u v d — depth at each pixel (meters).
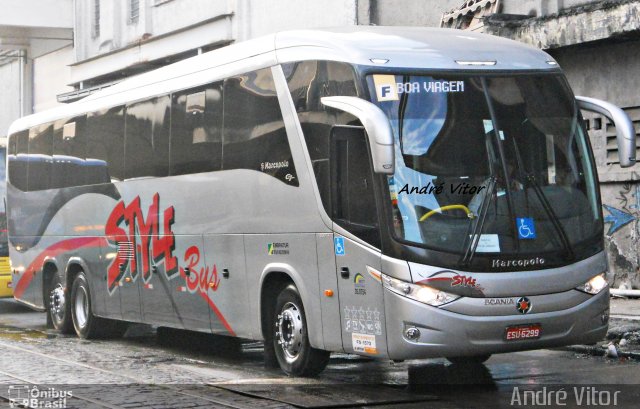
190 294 19.05
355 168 14.73
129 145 21.33
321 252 15.42
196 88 18.86
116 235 21.80
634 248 24.59
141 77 21.34
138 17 41.41
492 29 25.30
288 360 16.44
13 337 23.67
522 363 17.75
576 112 15.41
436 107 14.62
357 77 14.66
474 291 14.08
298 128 15.89
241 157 17.38
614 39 23.50
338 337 15.18
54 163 24.77
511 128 14.84
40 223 25.38
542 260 14.46
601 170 25.16
